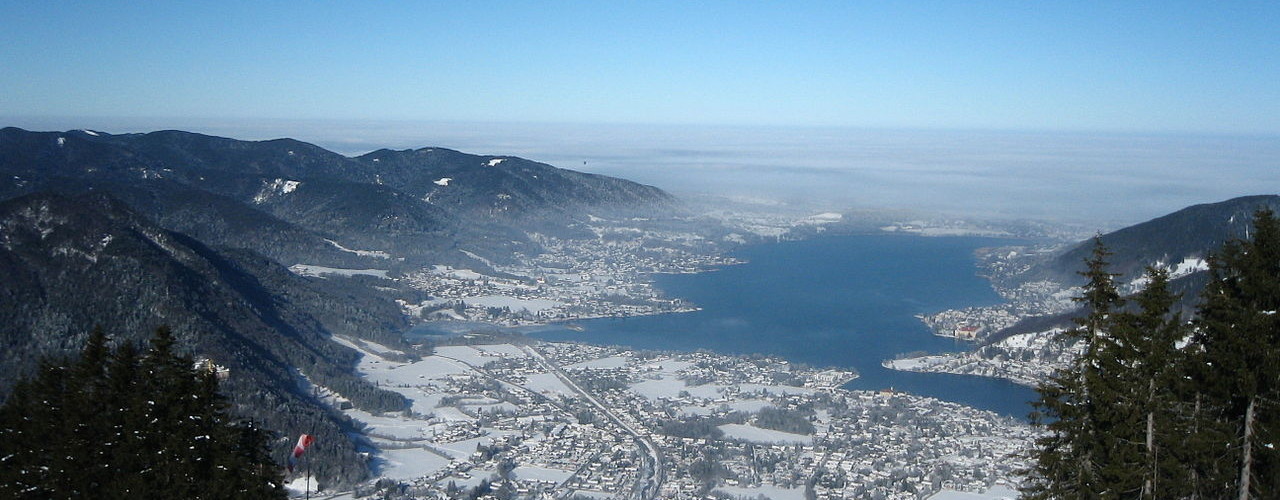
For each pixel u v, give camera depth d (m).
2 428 48.62
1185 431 36.69
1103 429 37.97
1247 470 36.50
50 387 49.34
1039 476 43.12
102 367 48.97
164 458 45.31
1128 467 36.59
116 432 46.22
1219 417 37.97
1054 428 38.88
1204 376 36.22
